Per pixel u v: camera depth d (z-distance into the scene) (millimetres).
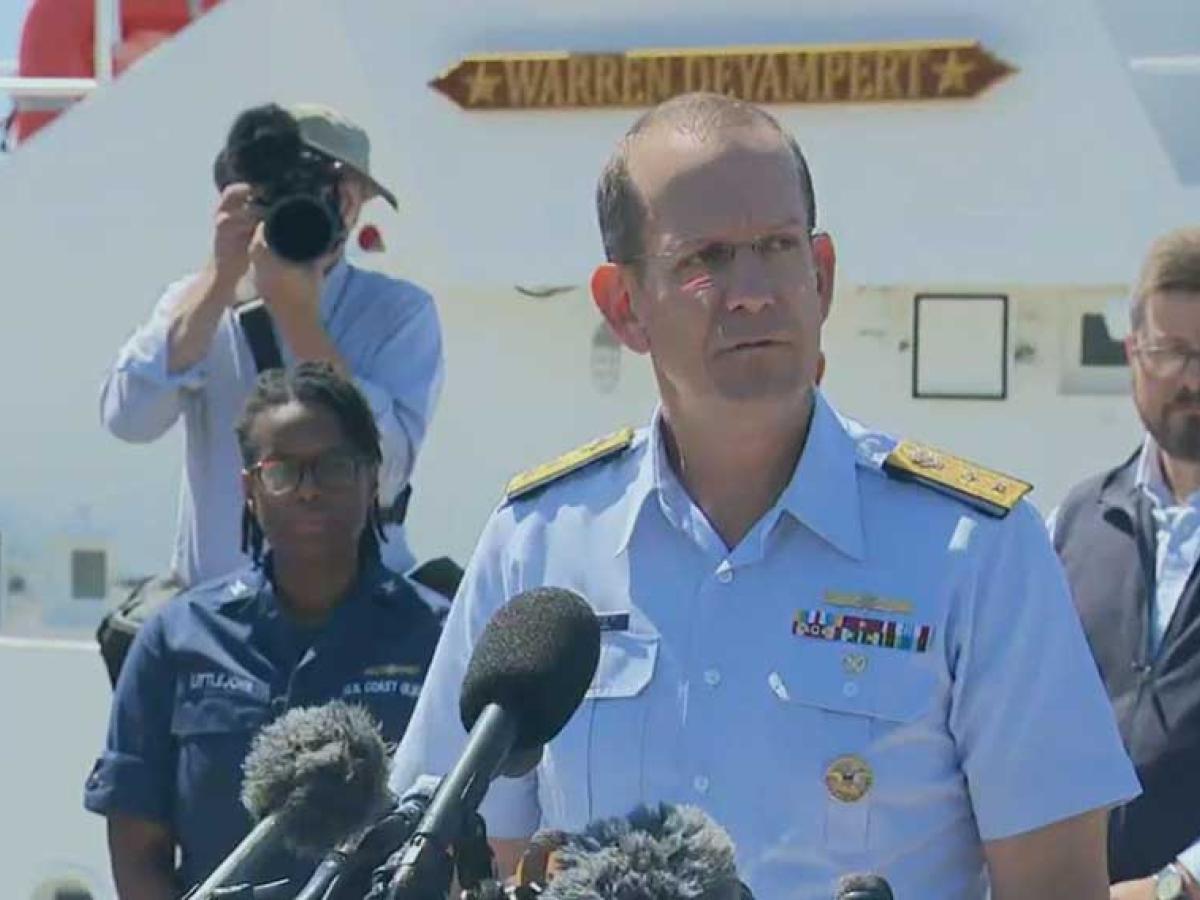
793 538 3557
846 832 3453
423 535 7949
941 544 3514
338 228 6648
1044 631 3471
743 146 3330
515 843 3811
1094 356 7316
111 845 5531
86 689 8141
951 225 7242
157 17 9602
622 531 3660
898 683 3465
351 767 2414
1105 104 7086
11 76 10391
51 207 8375
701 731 3514
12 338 8430
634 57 7488
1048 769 3432
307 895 2225
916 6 7211
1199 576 5609
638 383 7734
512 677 2584
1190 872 5078
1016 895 3475
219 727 5426
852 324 7516
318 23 7914
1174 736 5527
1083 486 6094
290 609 5582
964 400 7441
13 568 8422
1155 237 7082
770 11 7340
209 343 6742
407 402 6965
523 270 7730
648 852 2219
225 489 6828
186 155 8172
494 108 7707
